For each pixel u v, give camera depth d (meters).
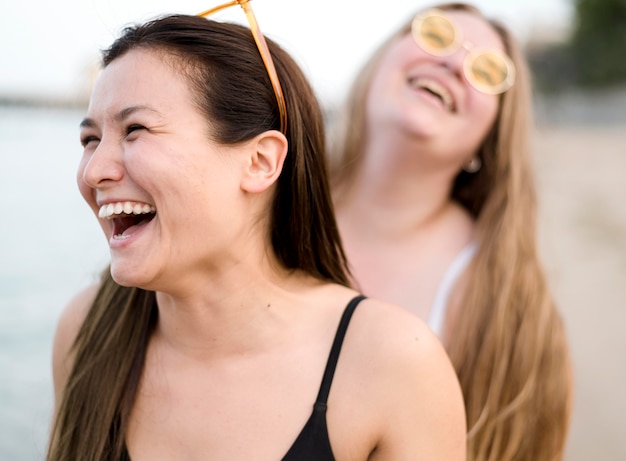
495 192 3.00
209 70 1.57
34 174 8.22
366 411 1.60
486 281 2.82
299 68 1.80
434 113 2.78
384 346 1.62
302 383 1.63
